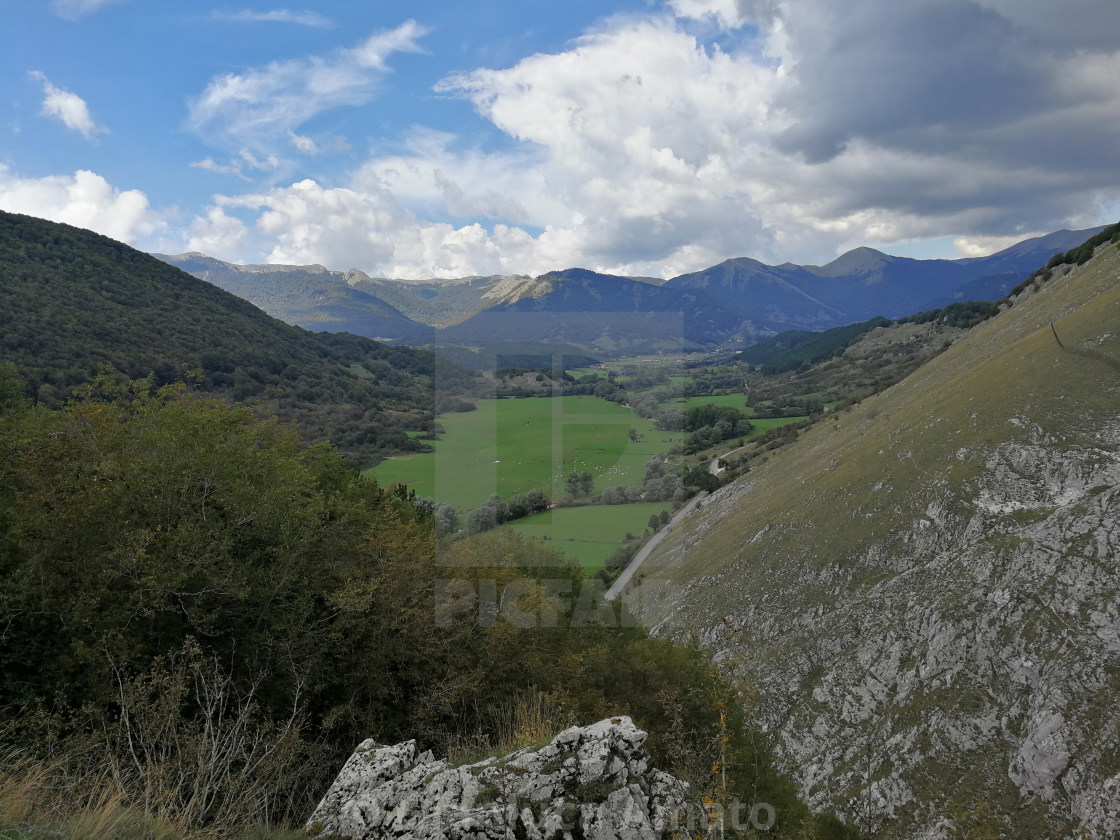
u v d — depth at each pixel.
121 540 12.26
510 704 10.75
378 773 5.57
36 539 11.84
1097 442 48.34
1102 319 56.97
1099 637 36.34
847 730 40.47
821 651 46.84
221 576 12.66
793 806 13.66
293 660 12.88
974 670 39.16
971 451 54.62
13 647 10.58
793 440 87.88
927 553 50.25
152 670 10.16
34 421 15.19
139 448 15.22
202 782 7.65
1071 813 30.56
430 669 13.10
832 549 55.53
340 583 15.34
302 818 9.32
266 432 24.34
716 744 7.69
